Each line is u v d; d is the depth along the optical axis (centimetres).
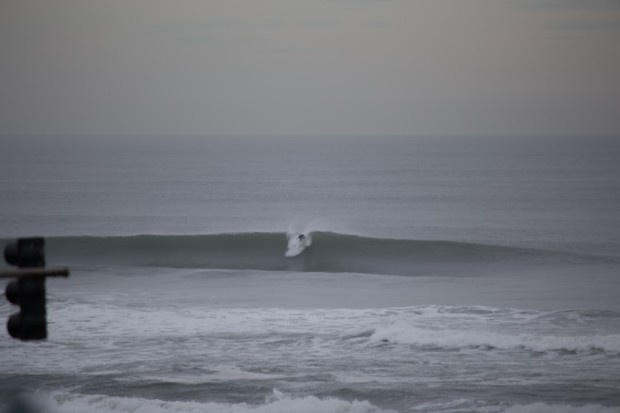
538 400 5966
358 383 6475
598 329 8625
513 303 10756
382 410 5697
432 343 7819
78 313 9481
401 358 7325
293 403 5822
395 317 9288
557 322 8981
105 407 5853
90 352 7669
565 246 19925
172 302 10731
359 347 7769
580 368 6906
